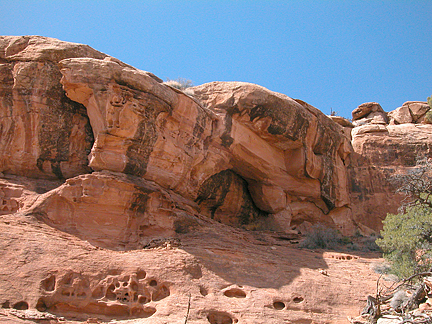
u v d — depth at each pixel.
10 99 16.84
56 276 12.09
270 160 21.88
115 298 12.40
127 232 15.16
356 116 34.75
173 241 14.91
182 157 17.88
